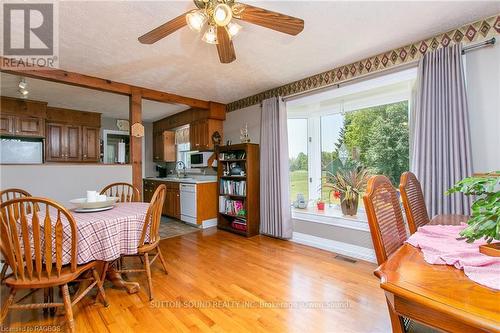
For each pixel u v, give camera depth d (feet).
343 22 6.77
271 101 12.26
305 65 9.71
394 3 5.99
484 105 6.77
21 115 14.40
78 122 16.97
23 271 4.83
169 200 16.80
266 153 12.50
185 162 19.42
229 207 13.94
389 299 2.75
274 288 7.17
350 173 10.54
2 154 13.98
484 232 2.53
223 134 15.84
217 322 5.64
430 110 7.38
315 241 11.00
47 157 15.66
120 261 8.06
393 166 9.88
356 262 9.09
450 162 7.02
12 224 4.71
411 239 3.66
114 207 7.59
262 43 7.89
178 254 10.03
